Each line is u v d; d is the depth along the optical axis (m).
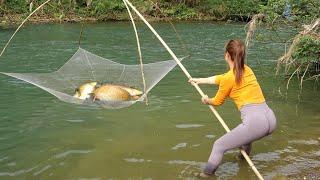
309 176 5.45
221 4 25.38
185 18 25.14
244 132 5.28
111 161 5.84
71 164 5.75
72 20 22.77
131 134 6.69
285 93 8.84
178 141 6.45
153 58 12.68
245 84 5.34
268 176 5.46
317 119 7.35
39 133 6.71
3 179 5.34
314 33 8.47
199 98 8.45
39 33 17.58
